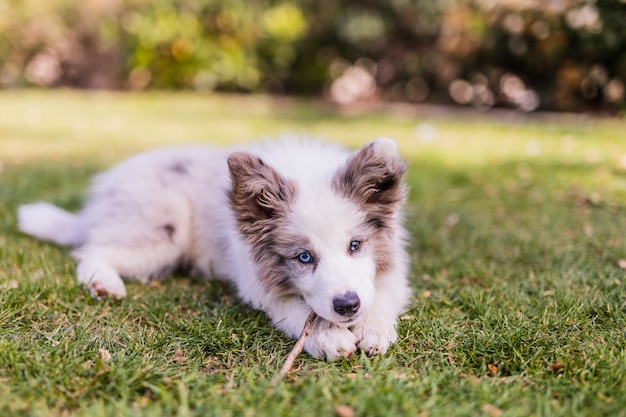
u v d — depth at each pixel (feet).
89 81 13.14
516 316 3.46
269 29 12.19
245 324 3.46
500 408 2.89
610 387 2.96
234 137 7.84
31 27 12.16
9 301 3.46
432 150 7.14
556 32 9.49
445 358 3.18
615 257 4.00
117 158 6.50
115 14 12.16
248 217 3.43
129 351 3.21
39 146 7.03
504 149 7.12
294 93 13.42
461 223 4.70
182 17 12.12
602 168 5.87
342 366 3.14
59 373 3.02
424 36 12.07
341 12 12.36
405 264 3.79
